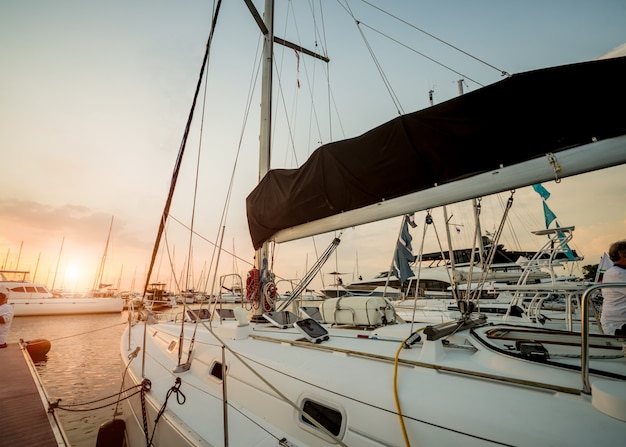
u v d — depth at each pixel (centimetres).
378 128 251
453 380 165
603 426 113
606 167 172
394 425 156
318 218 319
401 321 361
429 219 255
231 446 193
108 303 2492
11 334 1580
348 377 195
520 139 193
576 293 315
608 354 168
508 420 129
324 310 354
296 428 198
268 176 371
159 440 241
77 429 544
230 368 270
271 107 489
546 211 712
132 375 340
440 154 222
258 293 416
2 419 406
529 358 158
